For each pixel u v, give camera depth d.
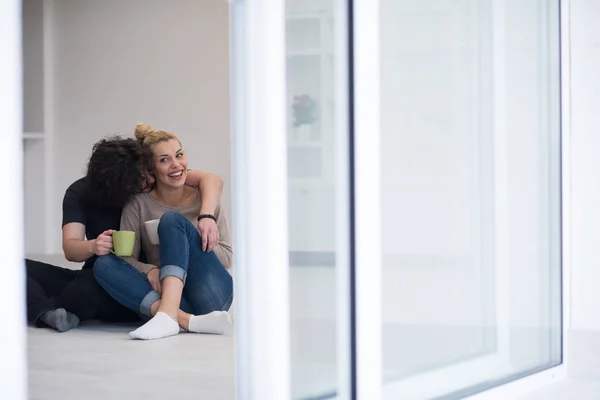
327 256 2.08
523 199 2.93
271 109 1.93
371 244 2.15
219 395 2.37
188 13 7.32
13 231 1.43
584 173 4.11
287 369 1.95
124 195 3.62
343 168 2.12
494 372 2.71
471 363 2.60
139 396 2.37
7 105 1.42
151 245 3.62
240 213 1.95
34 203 7.66
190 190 3.72
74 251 3.57
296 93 2.01
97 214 3.73
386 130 2.26
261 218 1.93
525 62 2.97
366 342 2.14
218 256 3.65
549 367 3.01
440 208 2.49
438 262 2.47
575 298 4.12
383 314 2.23
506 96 2.85
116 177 3.60
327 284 2.08
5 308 1.42
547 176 3.08
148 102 7.45
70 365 2.79
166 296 3.40
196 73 7.32
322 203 2.07
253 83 1.93
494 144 2.78
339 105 2.11
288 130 1.99
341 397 2.11
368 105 2.15
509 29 2.88
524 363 2.89
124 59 7.50
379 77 2.21
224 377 2.61
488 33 2.76
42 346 3.15
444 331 2.48
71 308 3.62
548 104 3.10
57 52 7.65
